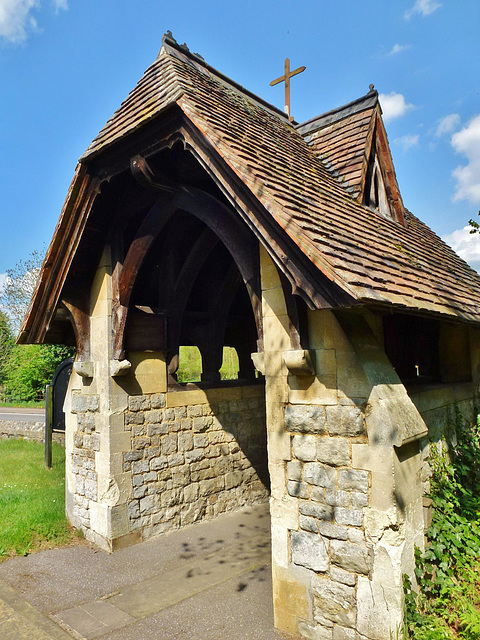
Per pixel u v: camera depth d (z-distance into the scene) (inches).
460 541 149.0
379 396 125.0
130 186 206.2
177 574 186.5
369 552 123.3
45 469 335.3
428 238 307.0
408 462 130.0
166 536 229.0
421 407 171.8
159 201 192.4
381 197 257.3
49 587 175.9
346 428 130.1
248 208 134.7
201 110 159.6
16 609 156.0
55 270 214.4
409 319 205.5
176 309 244.4
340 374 132.5
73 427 240.7
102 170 192.1
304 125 284.8
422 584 132.3
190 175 180.7
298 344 136.5
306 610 135.6
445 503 154.6
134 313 226.2
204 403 259.1
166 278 242.1
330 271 109.7
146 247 199.9
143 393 229.8
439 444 185.5
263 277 151.6
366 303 109.9
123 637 142.3
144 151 171.8
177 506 238.5
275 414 146.5
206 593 169.5
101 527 214.1
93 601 165.8
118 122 187.8
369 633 121.6
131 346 223.8
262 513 265.7
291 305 137.6
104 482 213.6
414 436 125.1
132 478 220.5
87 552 208.7
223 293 269.0
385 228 212.4
